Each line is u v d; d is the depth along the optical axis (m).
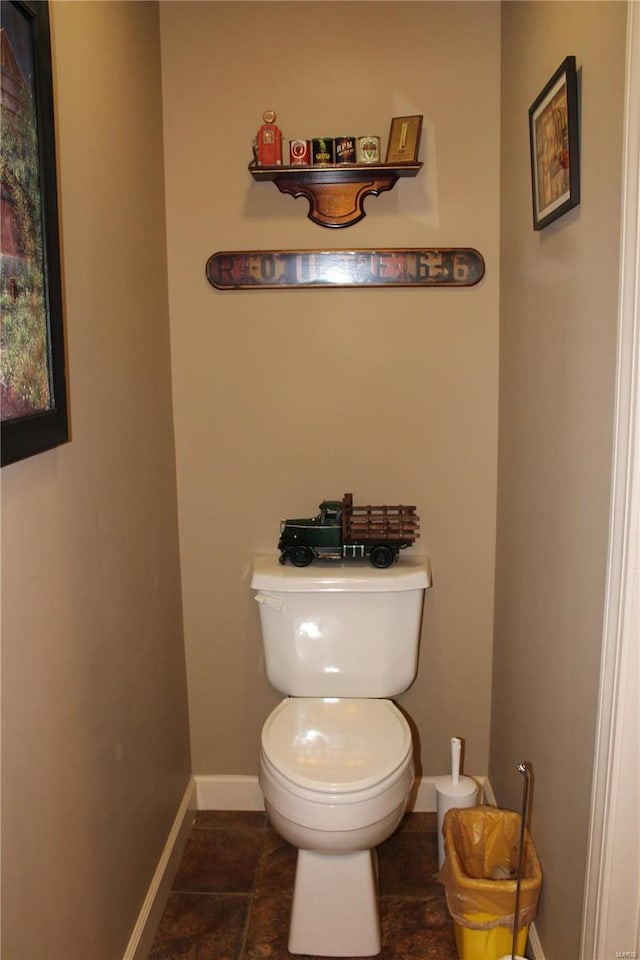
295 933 1.85
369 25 2.07
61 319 1.28
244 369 2.21
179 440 2.24
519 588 1.92
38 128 1.18
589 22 1.31
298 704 2.02
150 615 1.94
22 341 1.13
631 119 1.09
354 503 2.26
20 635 1.16
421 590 2.09
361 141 2.05
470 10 2.05
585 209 1.35
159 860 2.00
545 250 1.64
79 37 1.45
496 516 2.24
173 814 2.16
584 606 1.38
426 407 2.21
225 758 2.42
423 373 2.20
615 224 1.20
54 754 1.29
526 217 1.81
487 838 1.89
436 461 2.23
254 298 2.18
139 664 1.83
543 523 1.68
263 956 1.86
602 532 1.27
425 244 2.14
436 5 2.05
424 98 2.09
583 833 1.40
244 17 2.08
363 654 2.10
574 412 1.44
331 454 2.24
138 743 1.82
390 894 2.05
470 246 2.14
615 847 1.27
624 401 1.15
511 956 1.61
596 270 1.29
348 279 2.14
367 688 2.11
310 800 1.67
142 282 1.90
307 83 2.10
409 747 1.83
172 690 2.17
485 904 1.66
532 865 1.70
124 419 1.73
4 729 1.10
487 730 2.36
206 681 2.38
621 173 1.16
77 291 1.43
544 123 1.57
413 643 2.11
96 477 1.53
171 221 2.15
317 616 2.09
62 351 1.28
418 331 2.18
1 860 1.09
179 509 2.28
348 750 1.81
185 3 2.07
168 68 2.10
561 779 1.54
